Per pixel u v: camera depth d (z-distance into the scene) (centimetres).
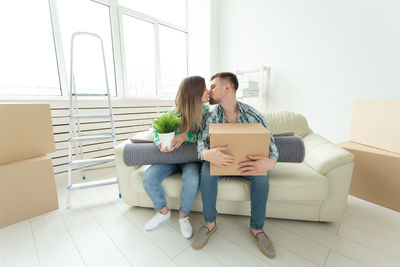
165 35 320
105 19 245
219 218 129
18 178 125
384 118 142
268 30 265
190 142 120
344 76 208
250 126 98
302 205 116
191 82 108
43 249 104
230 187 111
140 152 118
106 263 95
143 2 280
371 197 141
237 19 297
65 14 212
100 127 229
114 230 119
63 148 202
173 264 94
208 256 98
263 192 100
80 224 125
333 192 110
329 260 95
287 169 122
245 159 88
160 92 313
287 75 254
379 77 186
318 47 223
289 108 257
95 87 244
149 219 130
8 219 123
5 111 125
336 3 205
